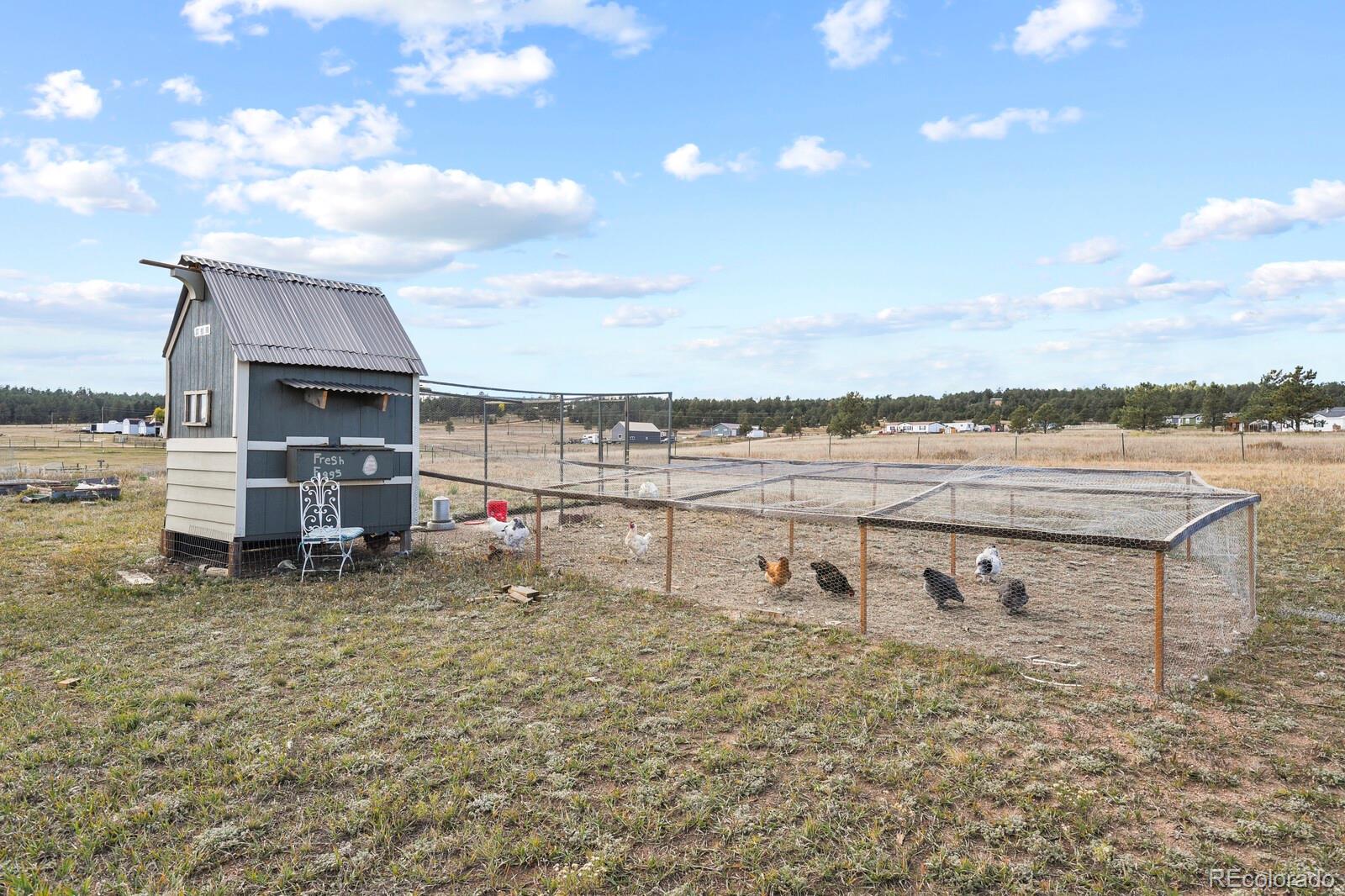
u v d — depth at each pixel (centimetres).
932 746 527
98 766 494
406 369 1241
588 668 690
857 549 1392
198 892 365
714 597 1005
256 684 647
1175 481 1280
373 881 376
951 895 368
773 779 482
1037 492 1036
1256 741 543
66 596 953
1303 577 1065
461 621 861
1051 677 674
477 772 488
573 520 1747
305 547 1116
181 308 1190
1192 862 390
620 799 455
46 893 358
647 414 2083
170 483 1200
